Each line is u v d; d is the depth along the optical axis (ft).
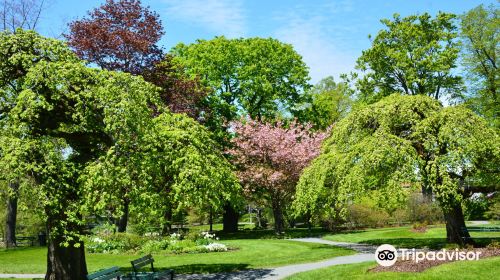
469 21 106.32
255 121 104.37
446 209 55.67
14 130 36.73
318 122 130.31
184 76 98.37
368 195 59.26
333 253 61.72
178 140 44.52
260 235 105.29
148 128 41.86
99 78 40.96
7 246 90.68
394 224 121.39
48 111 40.19
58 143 38.86
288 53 123.03
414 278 36.45
